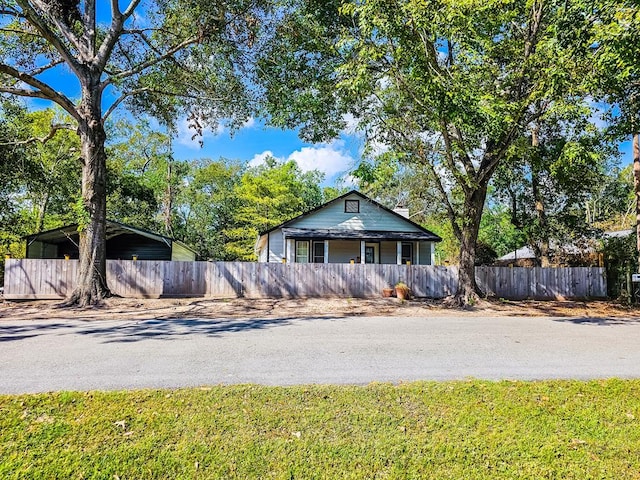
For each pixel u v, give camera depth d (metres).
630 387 4.29
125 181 26.80
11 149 14.83
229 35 11.82
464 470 2.79
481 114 8.63
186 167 37.44
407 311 11.56
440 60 11.12
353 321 9.46
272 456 2.88
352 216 21.88
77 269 13.77
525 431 3.31
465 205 13.13
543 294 16.08
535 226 18.47
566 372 4.98
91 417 3.37
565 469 2.82
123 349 6.09
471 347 6.41
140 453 2.89
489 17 9.25
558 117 10.26
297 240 21.47
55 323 8.86
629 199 31.09
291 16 11.52
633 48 6.80
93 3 12.02
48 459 2.81
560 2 8.37
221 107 13.71
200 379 4.50
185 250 26.44
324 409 3.60
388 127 12.21
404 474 2.74
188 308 11.52
